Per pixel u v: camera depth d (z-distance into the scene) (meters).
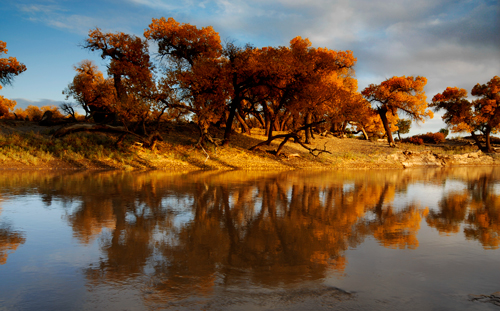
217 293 3.83
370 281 4.30
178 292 3.85
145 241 6.03
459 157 38.53
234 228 7.16
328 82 30.91
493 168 33.94
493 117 43.09
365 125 50.66
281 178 19.16
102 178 16.31
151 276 4.36
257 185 15.28
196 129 36.22
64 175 17.30
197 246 5.78
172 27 29.95
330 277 4.42
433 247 5.96
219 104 29.55
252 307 3.47
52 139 25.19
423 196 12.84
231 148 31.33
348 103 28.55
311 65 27.95
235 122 38.62
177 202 10.19
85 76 35.78
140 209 8.98
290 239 6.36
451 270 4.77
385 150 37.94
